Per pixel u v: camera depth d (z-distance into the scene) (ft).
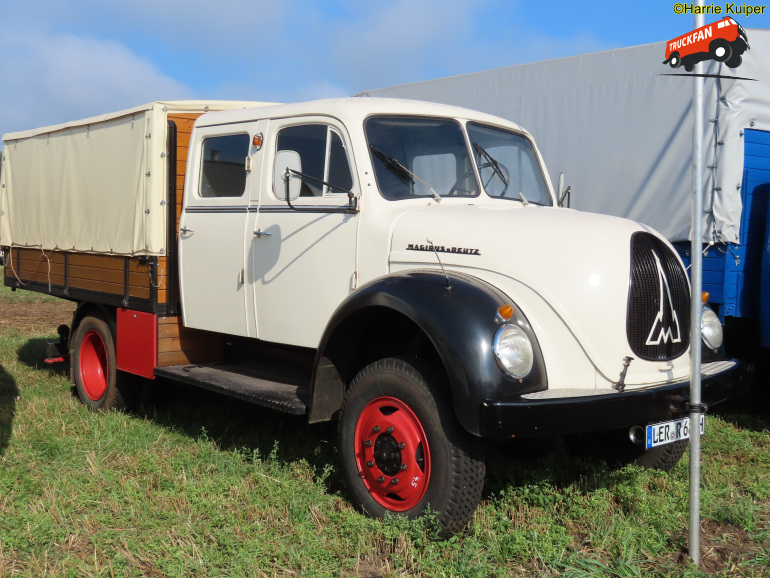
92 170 20.92
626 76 22.49
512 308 11.72
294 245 15.17
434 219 13.57
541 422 11.05
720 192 19.71
